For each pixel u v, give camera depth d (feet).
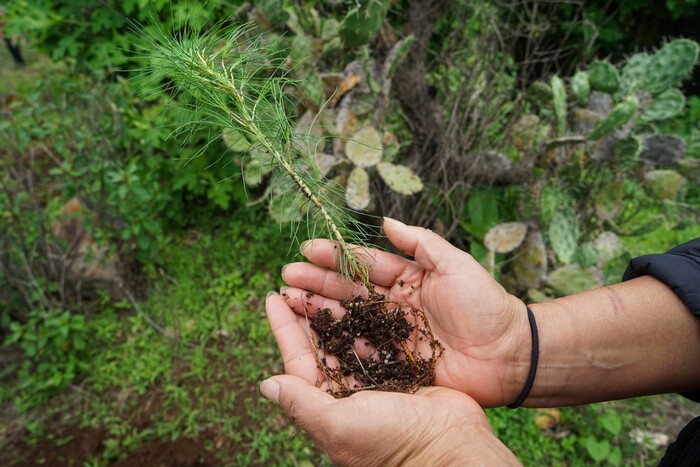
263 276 2.04
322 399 0.82
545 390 0.86
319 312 1.01
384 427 0.77
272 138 0.96
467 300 0.87
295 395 0.83
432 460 0.74
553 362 0.84
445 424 0.77
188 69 0.87
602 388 0.84
